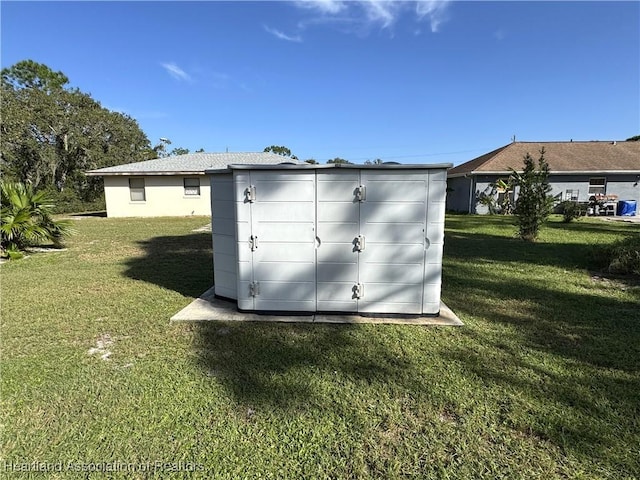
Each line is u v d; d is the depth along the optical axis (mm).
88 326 3576
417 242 3598
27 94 21594
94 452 1852
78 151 23250
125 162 24906
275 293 3805
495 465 1750
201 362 2812
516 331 3402
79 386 2473
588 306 4113
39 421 2105
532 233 9250
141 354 2963
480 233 11008
